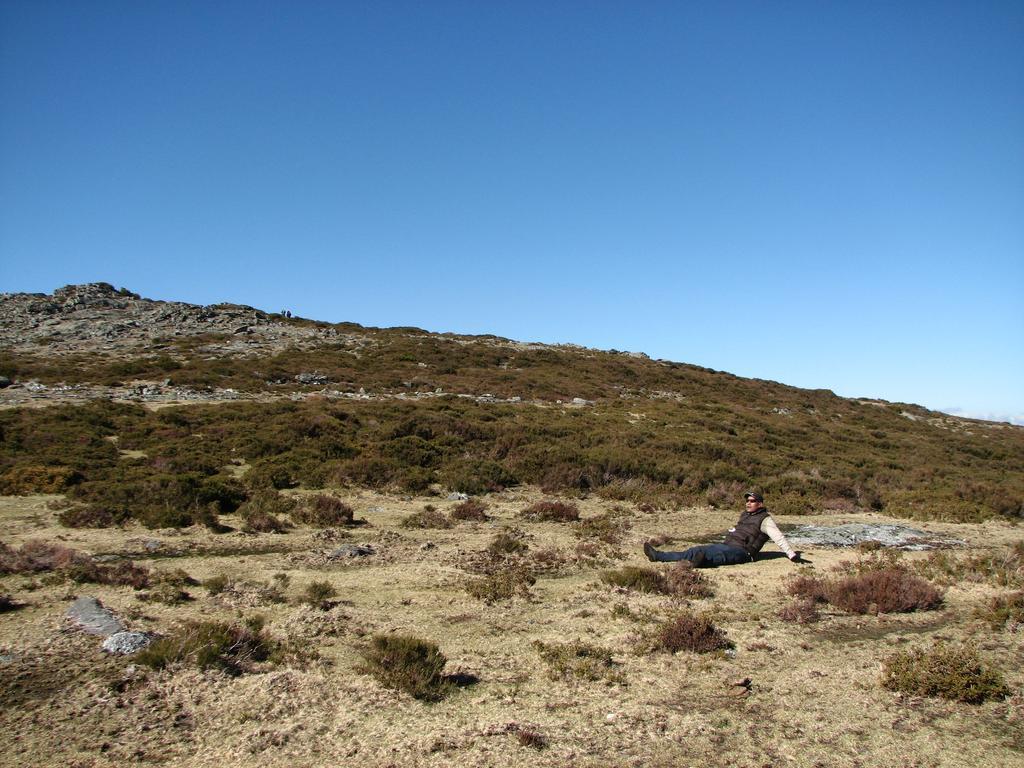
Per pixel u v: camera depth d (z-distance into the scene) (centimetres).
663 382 4962
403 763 497
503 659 714
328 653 712
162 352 4341
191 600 872
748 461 2561
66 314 5509
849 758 518
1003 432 5253
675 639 751
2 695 584
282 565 1084
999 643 783
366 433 2441
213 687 615
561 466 2094
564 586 1023
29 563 976
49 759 491
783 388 5722
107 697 588
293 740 528
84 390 3123
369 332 5956
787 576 1084
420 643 683
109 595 870
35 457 1867
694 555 1169
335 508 1468
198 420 2528
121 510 1371
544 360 5200
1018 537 1625
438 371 4425
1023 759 520
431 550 1222
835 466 2745
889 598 902
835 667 705
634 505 1861
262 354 4456
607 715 584
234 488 1614
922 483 2619
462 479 1920
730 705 609
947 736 556
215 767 489
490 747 521
